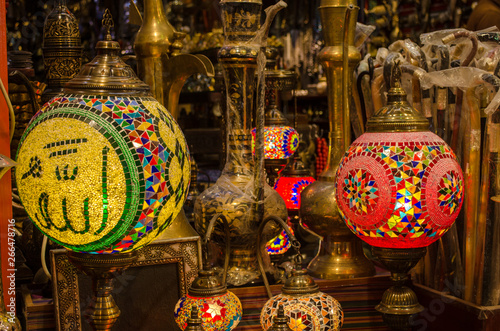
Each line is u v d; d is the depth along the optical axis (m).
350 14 1.09
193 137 1.87
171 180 0.70
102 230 0.68
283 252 1.16
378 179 0.83
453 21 2.34
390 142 0.85
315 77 2.52
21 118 1.25
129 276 0.96
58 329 0.91
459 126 1.03
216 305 0.80
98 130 0.66
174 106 1.07
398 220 0.83
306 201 1.11
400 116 0.87
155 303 0.97
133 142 0.67
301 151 1.89
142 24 1.08
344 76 1.10
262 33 1.00
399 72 0.94
